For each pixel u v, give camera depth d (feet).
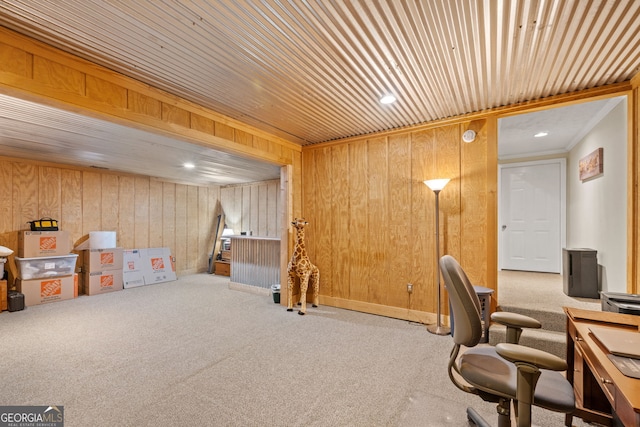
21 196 14.88
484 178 10.16
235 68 7.11
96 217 17.63
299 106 9.53
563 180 15.51
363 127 11.69
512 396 4.10
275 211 21.59
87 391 6.78
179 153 13.52
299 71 7.28
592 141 11.89
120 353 8.76
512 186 16.83
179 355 8.64
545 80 7.84
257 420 5.81
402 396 6.61
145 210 20.06
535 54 6.57
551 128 12.65
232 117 10.49
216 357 8.51
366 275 12.63
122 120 7.47
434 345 9.29
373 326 10.98
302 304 12.50
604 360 3.76
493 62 6.91
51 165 15.79
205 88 8.19
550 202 15.85
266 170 18.15
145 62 6.82
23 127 9.73
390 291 12.06
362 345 9.31
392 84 8.03
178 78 7.60
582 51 6.45
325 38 5.97
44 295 14.25
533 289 11.96
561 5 5.05
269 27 5.61
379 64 6.98
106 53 6.43
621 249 9.29
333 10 5.16
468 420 5.81
